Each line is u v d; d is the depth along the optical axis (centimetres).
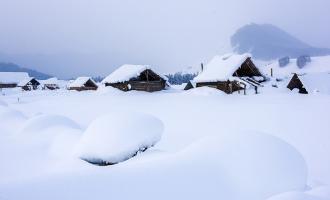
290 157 454
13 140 857
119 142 598
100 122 659
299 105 2125
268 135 481
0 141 842
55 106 2722
